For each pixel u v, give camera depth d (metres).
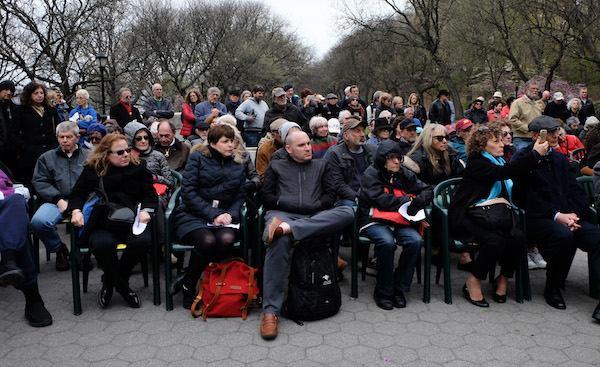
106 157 3.54
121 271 3.59
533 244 4.49
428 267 3.70
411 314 3.49
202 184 3.69
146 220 3.48
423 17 24.89
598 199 3.88
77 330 3.22
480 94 34.62
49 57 20.91
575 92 24.36
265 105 8.42
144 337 3.12
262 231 3.63
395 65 35.97
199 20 32.38
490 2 19.20
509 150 4.90
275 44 40.72
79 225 3.38
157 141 5.15
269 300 3.28
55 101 8.10
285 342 3.05
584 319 3.41
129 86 26.19
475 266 3.66
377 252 3.62
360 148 4.58
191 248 3.49
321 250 3.43
